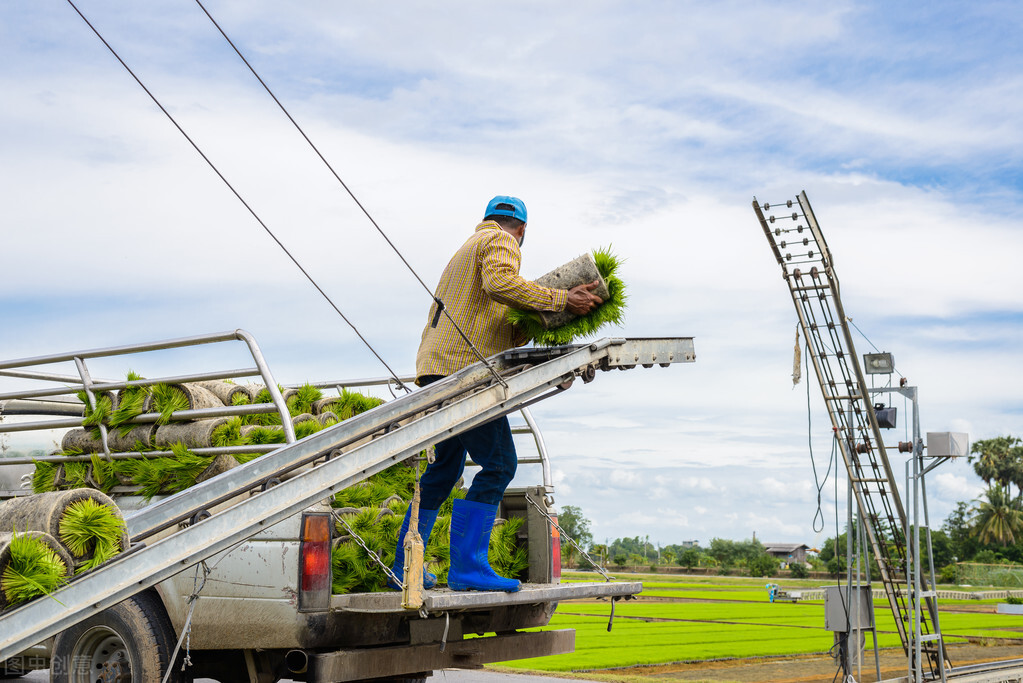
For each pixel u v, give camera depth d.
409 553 3.88
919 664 6.73
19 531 3.54
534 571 5.75
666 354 4.42
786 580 74.75
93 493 3.67
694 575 94.81
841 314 6.82
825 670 10.29
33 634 3.08
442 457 4.77
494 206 4.74
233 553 4.38
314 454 3.87
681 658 11.47
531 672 9.34
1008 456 111.50
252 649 4.54
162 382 5.29
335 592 4.52
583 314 4.21
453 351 4.47
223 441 5.16
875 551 7.00
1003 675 7.20
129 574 3.23
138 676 4.23
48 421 5.67
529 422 5.88
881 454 6.87
